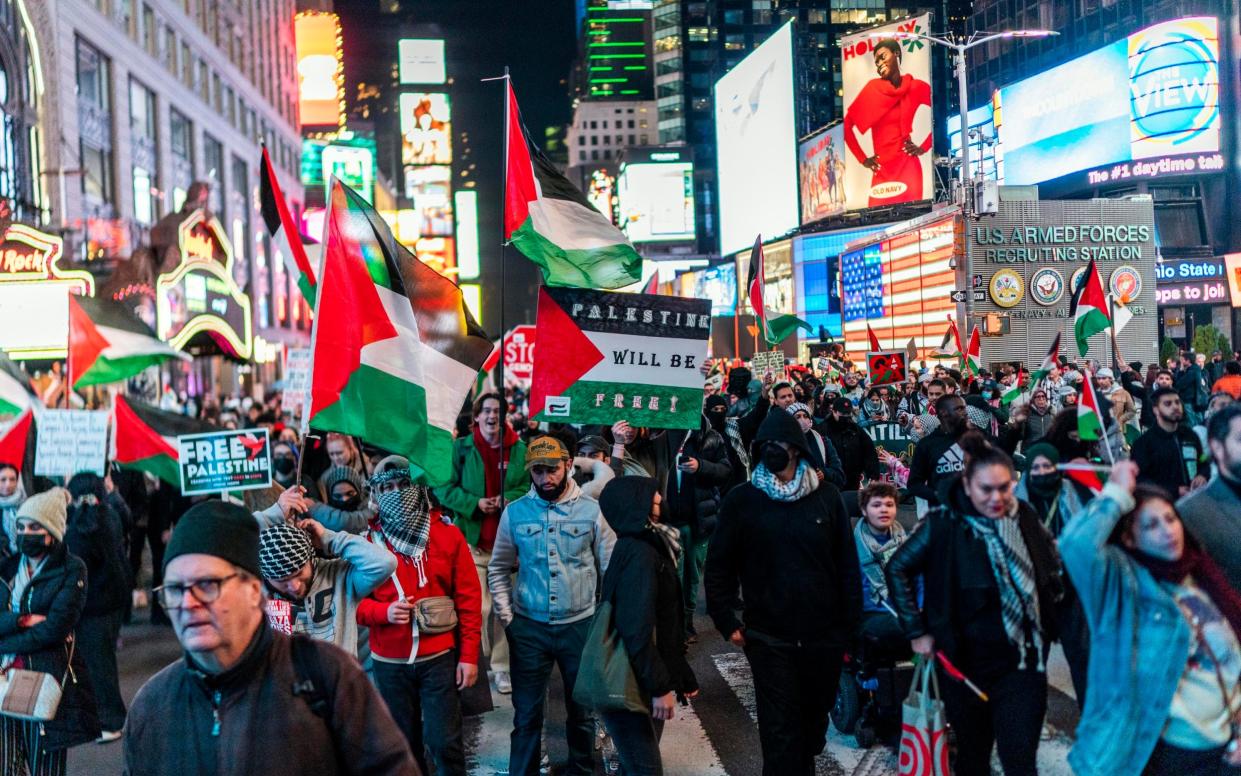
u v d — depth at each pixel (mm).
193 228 26875
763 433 5785
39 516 6023
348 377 6469
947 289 37500
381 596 5984
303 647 3139
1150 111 59594
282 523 5551
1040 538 5004
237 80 66625
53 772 6199
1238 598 4422
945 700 5215
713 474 10195
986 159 72625
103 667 8062
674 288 104938
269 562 5391
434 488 8844
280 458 11070
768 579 5867
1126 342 39562
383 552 5727
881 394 19641
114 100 44719
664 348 7574
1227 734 4273
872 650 7121
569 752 6590
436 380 7074
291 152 84750
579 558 6477
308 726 3043
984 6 81938
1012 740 4895
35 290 19719
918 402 20281
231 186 64625
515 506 6637
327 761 3068
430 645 5953
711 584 5938
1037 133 66625
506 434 9047
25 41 36094
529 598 6488
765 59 79625
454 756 5957
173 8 53969
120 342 9938
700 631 10891
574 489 6633
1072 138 63781
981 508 4941
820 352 52656
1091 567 4371
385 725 3133
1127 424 12602
